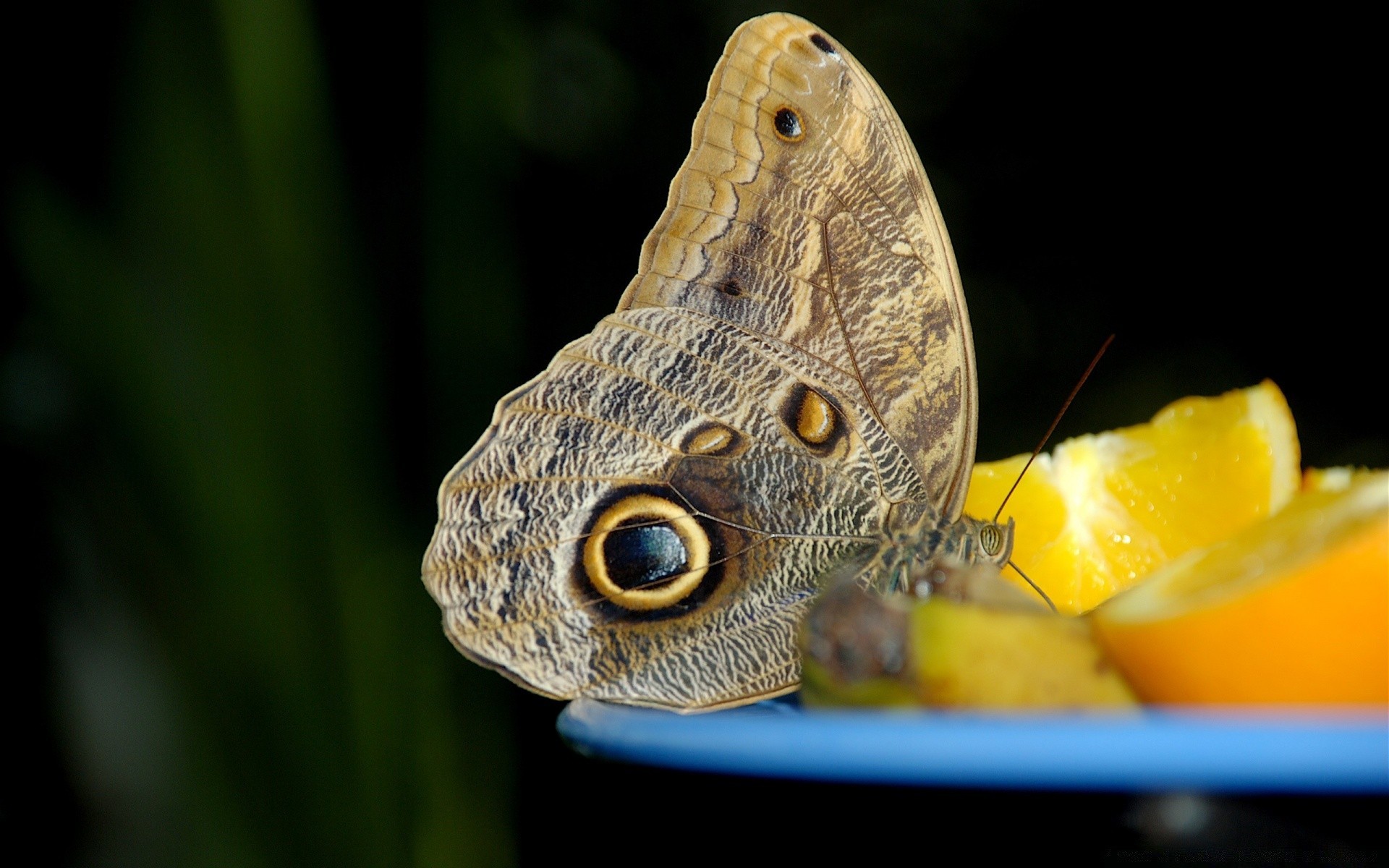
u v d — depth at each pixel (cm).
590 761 69
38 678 62
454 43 59
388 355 59
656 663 49
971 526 49
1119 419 83
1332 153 83
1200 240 85
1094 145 85
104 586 59
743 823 49
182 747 55
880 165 49
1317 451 80
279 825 55
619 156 82
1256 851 41
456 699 57
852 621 42
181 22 56
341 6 67
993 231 86
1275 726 34
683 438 49
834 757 37
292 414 56
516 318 59
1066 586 49
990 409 85
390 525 56
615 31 80
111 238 56
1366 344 81
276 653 55
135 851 61
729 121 49
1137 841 41
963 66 84
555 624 48
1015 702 42
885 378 49
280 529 56
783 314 50
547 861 68
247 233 56
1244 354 83
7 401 62
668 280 49
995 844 42
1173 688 42
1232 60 84
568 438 49
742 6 80
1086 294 85
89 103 62
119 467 56
